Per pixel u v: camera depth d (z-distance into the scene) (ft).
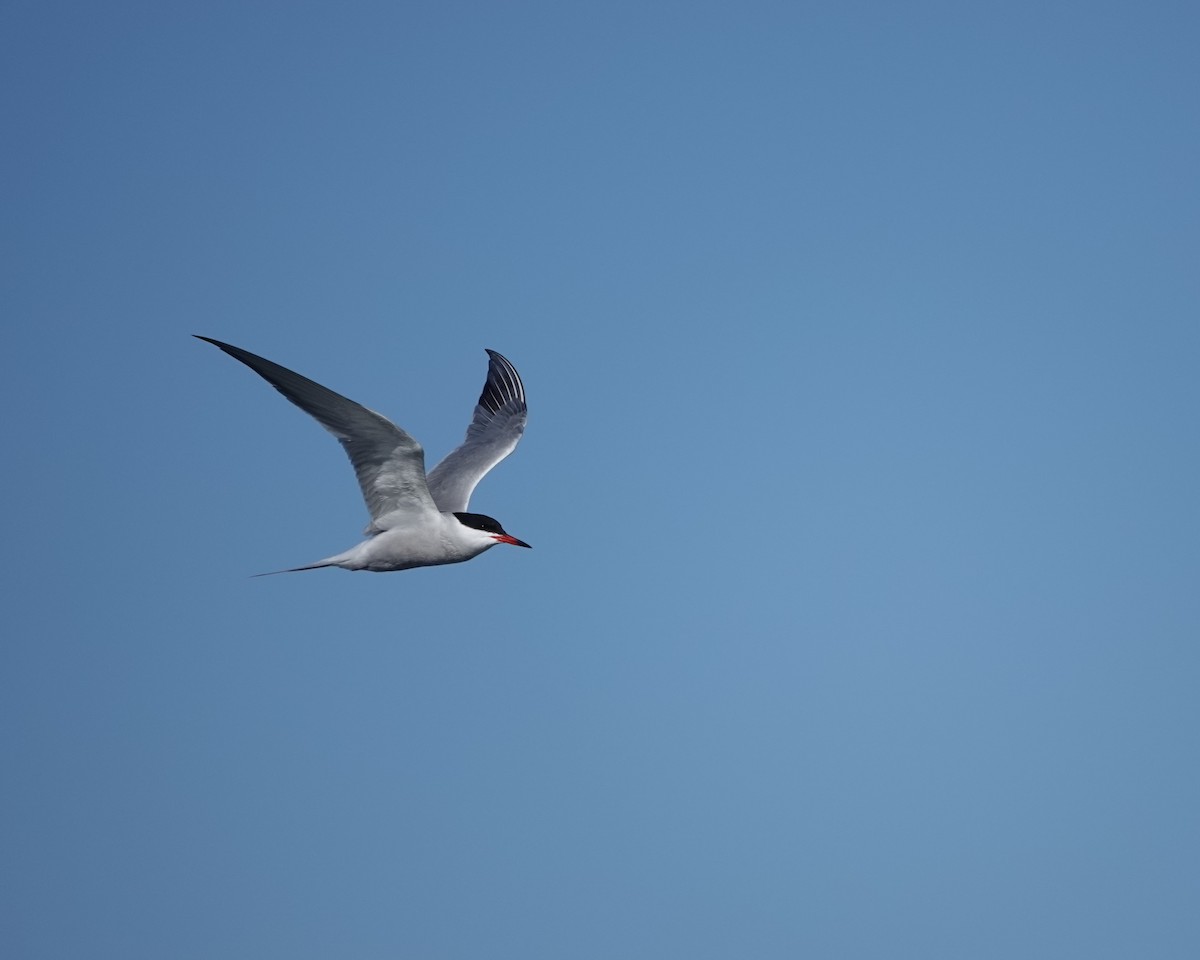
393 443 47.32
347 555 50.42
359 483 49.52
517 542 51.72
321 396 45.01
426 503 50.08
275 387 45.11
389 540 50.29
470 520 52.21
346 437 47.26
